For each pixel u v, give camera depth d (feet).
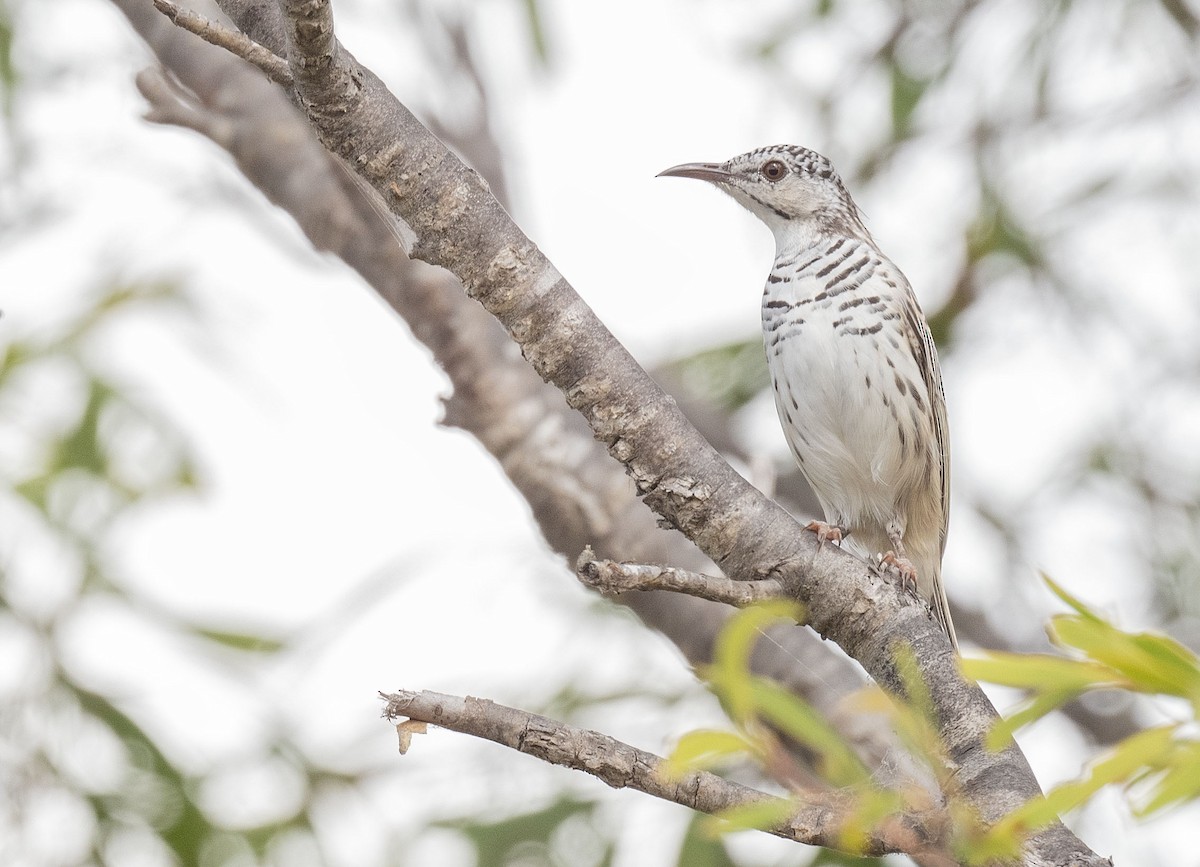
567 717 37.01
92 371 38.60
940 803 18.04
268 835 35.47
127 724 35.12
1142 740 14.61
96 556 36.55
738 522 22.61
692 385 48.98
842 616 22.57
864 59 48.98
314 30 20.22
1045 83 47.44
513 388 30.14
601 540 30.09
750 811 16.76
